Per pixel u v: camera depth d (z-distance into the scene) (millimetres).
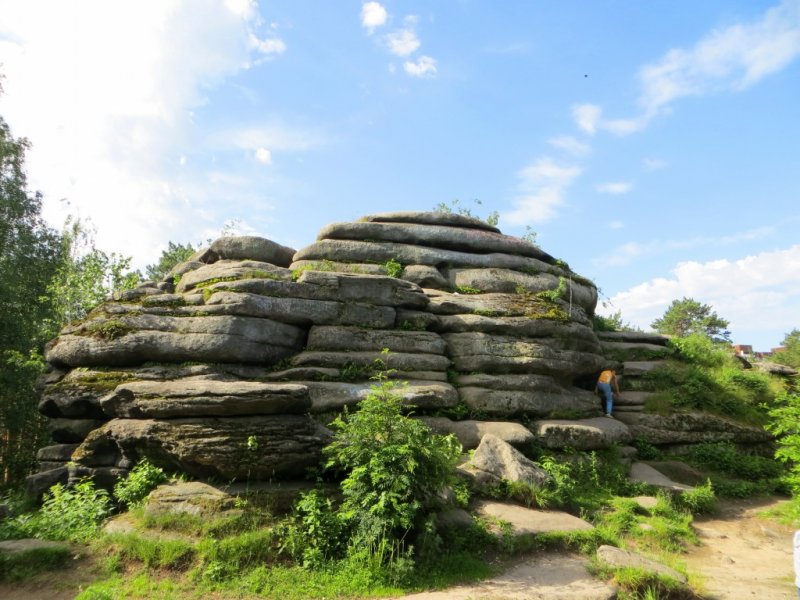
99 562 6605
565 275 16250
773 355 41031
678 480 12883
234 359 10961
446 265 15211
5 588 6043
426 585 6609
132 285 20438
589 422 12812
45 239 27141
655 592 6660
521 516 8602
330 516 7305
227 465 7805
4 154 24844
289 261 15242
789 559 8773
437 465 7555
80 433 10594
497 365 12727
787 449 10195
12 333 22484
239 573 6473
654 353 18094
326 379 11258
